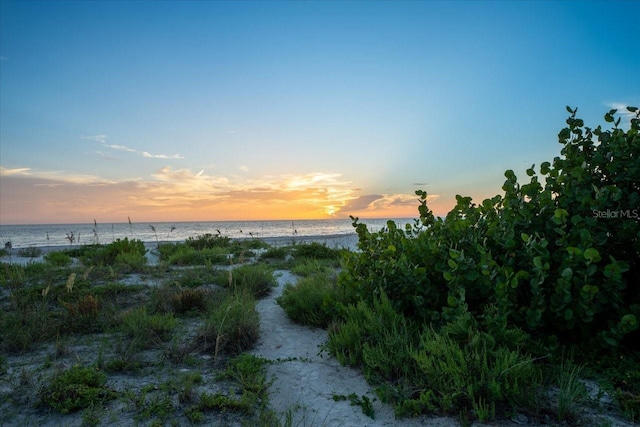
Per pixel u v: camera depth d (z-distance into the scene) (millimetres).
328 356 5020
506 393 3516
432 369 3756
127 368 4488
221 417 3496
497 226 5293
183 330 5867
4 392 3895
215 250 14867
